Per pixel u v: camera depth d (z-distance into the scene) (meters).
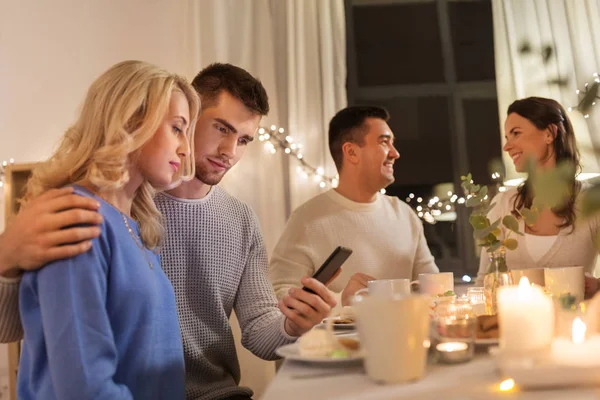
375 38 3.27
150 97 0.98
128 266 0.92
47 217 0.84
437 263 3.05
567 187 0.53
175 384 0.99
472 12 3.24
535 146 1.94
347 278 1.94
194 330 1.35
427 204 3.07
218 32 2.89
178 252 1.35
